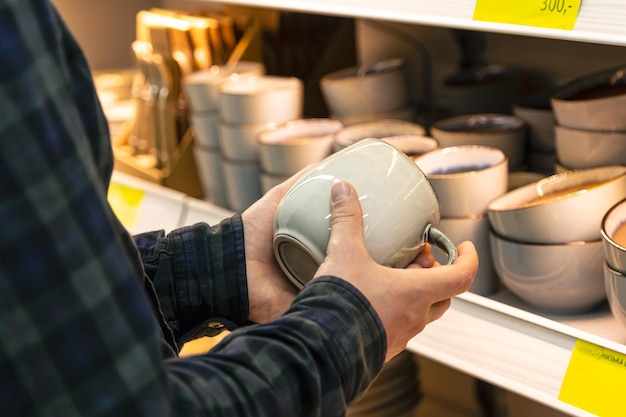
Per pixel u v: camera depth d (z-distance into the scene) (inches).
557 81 57.8
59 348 19.1
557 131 45.1
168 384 20.6
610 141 42.6
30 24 19.4
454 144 48.9
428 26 64.0
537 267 39.7
